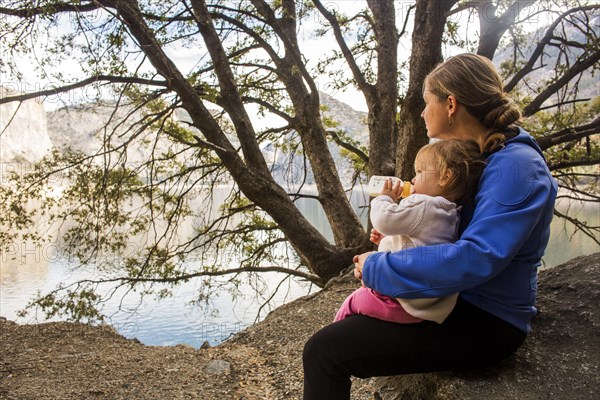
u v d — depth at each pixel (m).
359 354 1.87
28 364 5.51
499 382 1.93
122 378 4.90
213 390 4.45
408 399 2.18
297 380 4.49
